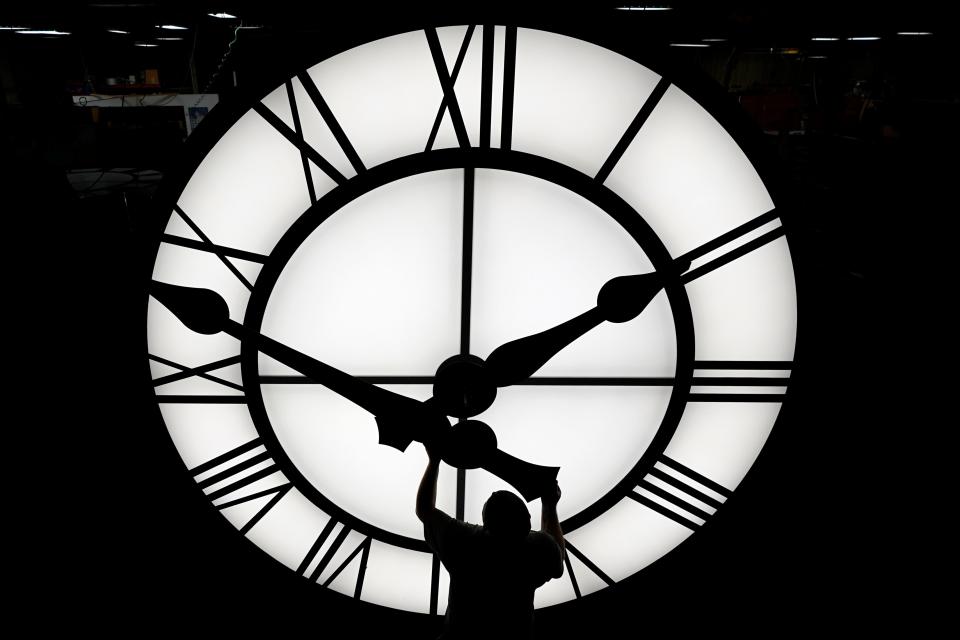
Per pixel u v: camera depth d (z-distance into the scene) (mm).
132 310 2893
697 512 3361
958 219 7914
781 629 4016
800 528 4723
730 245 2967
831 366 6730
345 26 2639
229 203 2861
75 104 11930
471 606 2758
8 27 5828
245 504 3330
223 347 3055
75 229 8461
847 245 8547
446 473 3225
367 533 3316
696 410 3209
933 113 8266
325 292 2918
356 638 3877
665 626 4027
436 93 2791
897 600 4180
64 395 5898
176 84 12461
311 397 3074
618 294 2594
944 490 5078
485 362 2629
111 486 4906
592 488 3293
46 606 4012
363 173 2738
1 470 5055
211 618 3969
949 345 6934
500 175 2799
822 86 10180
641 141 2840
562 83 2771
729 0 4723
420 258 2900
